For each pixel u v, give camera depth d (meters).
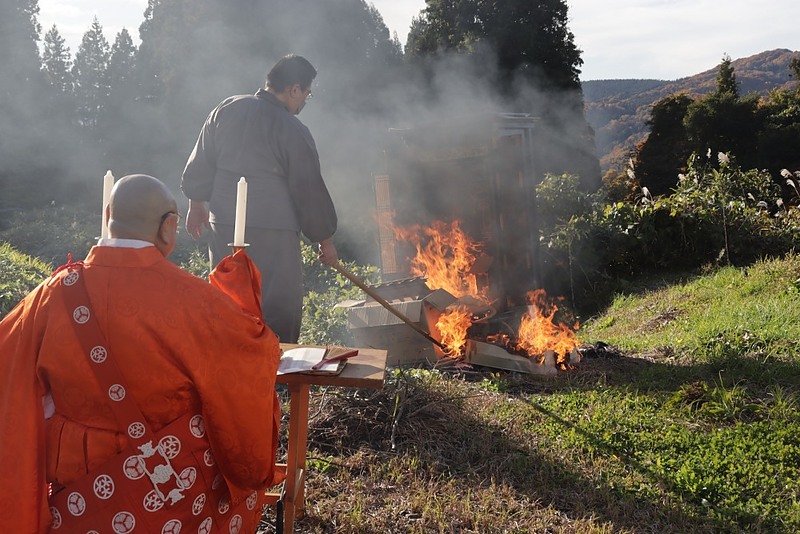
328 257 5.33
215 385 2.14
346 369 3.02
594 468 4.20
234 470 2.23
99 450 2.07
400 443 4.36
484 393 5.41
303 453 3.36
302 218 5.19
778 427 4.74
